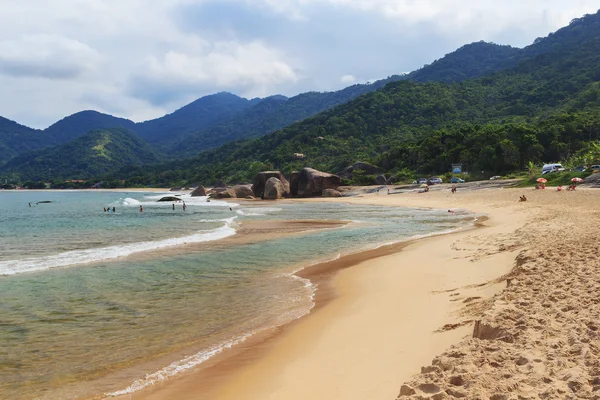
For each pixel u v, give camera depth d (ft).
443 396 13.26
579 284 24.06
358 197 221.66
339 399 16.96
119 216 132.16
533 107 455.63
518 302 22.06
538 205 103.91
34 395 19.80
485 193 168.25
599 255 31.42
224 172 527.81
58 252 60.64
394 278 40.24
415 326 24.84
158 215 133.80
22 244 69.31
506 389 13.23
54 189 632.79
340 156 443.73
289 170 434.71
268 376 20.67
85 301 35.53
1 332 28.22
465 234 67.21
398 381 17.43
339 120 529.45
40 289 39.42
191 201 234.38
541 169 227.81
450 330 22.68
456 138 313.53
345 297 35.27
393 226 88.94
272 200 228.43
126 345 25.86
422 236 71.56
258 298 36.06
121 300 35.76
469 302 27.35
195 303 34.76
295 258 54.70
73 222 111.24
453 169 277.85
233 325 29.30
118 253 59.21
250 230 85.66
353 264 49.49
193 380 20.85
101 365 23.03
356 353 22.12
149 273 46.26
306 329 27.58
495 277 33.58
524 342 16.81
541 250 36.40
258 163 481.87
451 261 45.19
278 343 25.38
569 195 118.11
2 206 206.08
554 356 15.31
